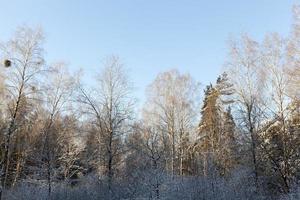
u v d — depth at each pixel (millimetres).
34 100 26188
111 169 24016
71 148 28312
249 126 23172
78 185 24516
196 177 21156
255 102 23641
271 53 23797
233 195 18641
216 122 31016
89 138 29531
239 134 24188
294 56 21672
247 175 20953
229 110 30156
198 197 18562
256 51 24688
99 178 22984
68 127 30547
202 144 32281
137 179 20891
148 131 25984
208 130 31688
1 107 26156
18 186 24812
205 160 22828
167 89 34594
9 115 26406
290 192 17578
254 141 22297
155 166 21297
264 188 20234
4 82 25094
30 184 23953
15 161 29344
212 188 19359
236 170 22000
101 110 26328
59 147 28688
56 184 23250
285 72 21922
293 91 21828
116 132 25672
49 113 30250
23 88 25172
